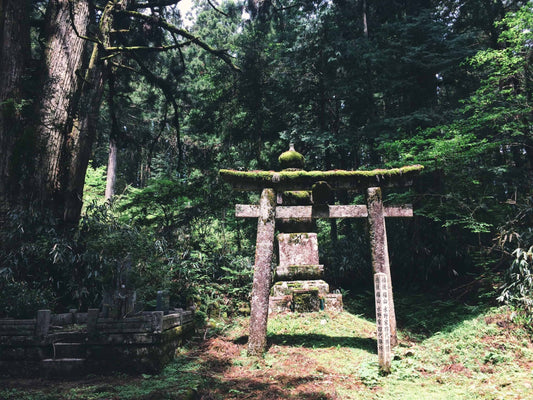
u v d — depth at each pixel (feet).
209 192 37.96
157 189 37.40
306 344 21.62
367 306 34.01
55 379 16.53
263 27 53.06
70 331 17.79
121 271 18.25
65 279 25.27
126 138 46.29
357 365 18.43
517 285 23.86
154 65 50.90
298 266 29.48
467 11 50.21
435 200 35.94
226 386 15.56
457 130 32.99
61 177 29.50
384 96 48.67
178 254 29.58
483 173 34.73
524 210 28.50
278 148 55.88
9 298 19.51
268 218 22.02
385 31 45.29
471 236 37.42
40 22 34.19
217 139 63.62
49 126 29.09
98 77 34.01
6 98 28.12
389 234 41.65
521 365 17.78
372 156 51.01
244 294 30.68
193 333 22.99
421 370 17.72
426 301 33.50
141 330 16.94
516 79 34.06
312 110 51.85
